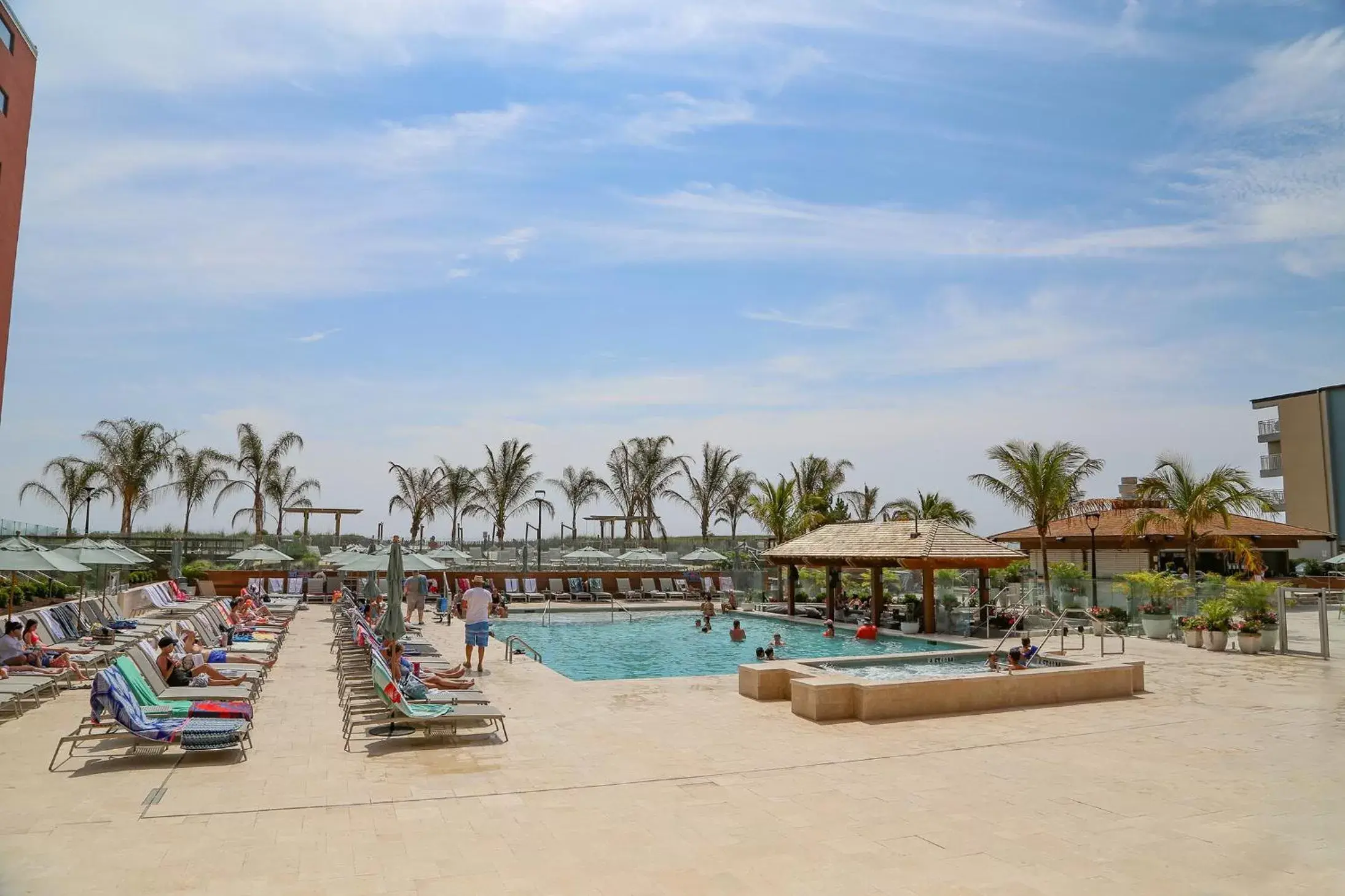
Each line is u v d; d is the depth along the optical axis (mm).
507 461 51562
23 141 23953
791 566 29219
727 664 20328
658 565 43062
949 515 43844
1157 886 5809
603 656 21656
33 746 9188
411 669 12828
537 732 10398
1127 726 11156
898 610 26297
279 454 46656
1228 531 32344
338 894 5473
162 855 6059
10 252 23234
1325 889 5785
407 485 51906
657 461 54125
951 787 8164
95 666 14141
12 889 5398
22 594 22750
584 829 6824
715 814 7258
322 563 37531
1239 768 8984
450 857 6160
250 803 7340
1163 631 21922
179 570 29875
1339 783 8375
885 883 5801
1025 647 15312
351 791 7758
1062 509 34031
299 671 15102
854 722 11273
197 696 10125
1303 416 46156
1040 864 6180
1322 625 18359
